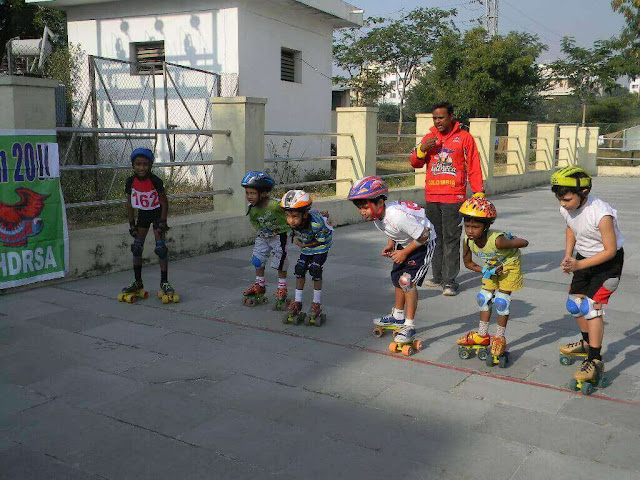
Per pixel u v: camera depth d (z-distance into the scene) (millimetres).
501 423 3408
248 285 6336
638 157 24297
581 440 3217
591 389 3783
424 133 13070
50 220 6133
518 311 5477
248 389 3844
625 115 38031
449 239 5996
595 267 3859
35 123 5930
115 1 13953
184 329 4965
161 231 5703
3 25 20656
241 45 13195
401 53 31750
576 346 4238
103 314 5336
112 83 14305
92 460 3021
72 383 3912
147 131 7156
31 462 3002
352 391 3820
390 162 21625
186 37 13547
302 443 3186
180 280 6547
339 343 4672
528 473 2906
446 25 31516
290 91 15062
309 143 16078
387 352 4492
